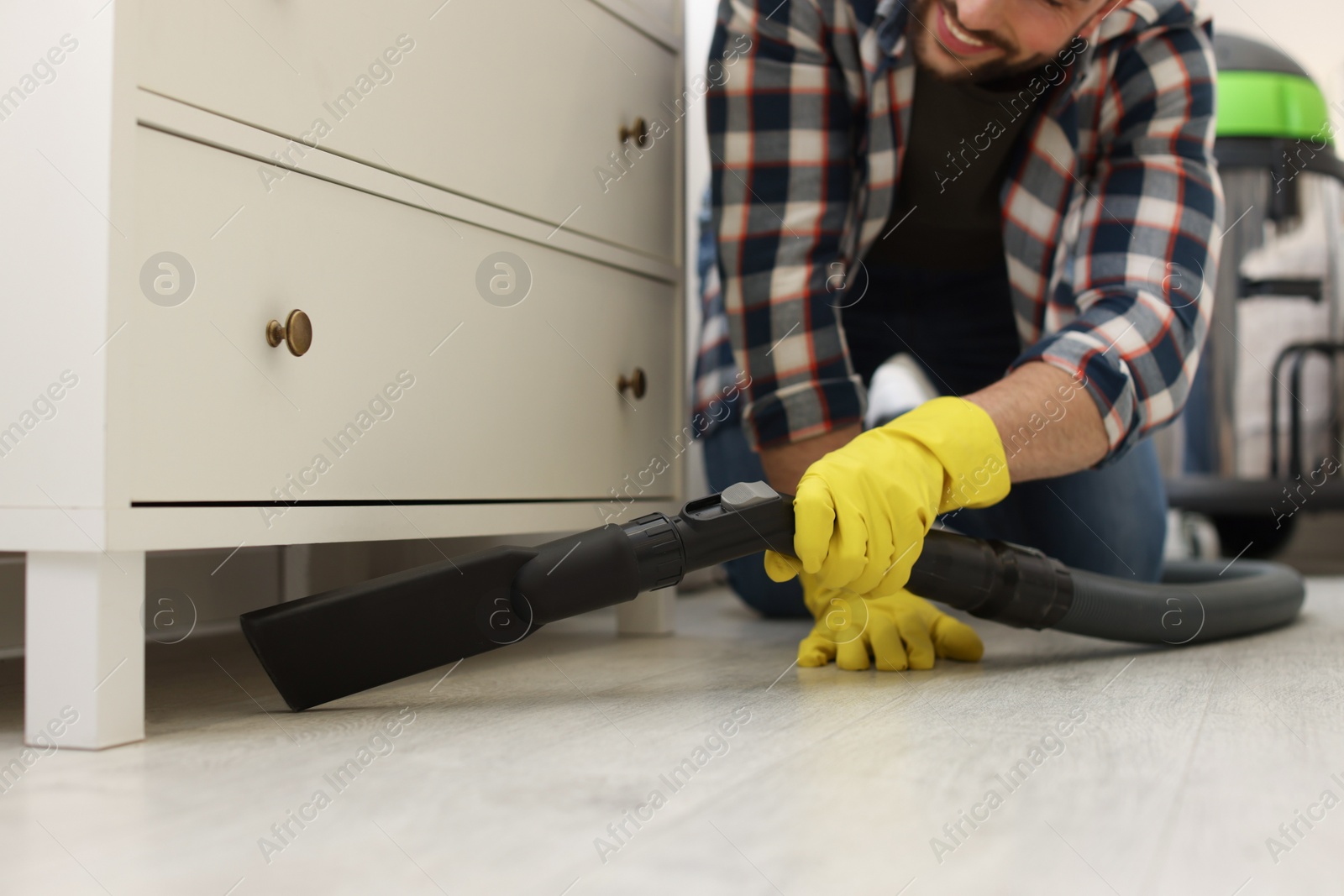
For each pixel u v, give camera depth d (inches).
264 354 25.8
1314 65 96.3
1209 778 18.6
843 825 16.1
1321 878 13.7
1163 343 32.7
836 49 37.0
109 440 22.3
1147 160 35.9
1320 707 25.1
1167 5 35.6
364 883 14.0
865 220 38.7
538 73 35.2
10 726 25.9
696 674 32.1
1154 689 27.7
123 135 22.5
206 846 15.7
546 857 14.9
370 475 28.9
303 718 25.7
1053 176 37.2
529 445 35.1
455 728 24.0
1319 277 78.7
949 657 34.1
